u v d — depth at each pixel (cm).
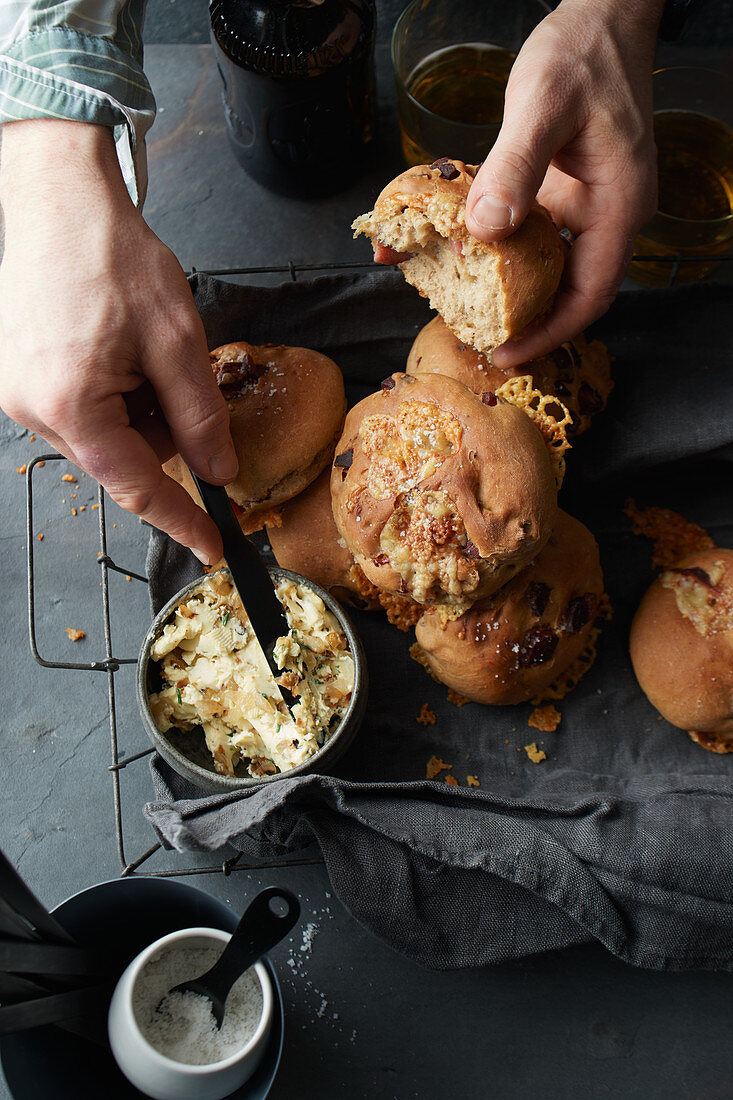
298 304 66
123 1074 56
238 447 61
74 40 54
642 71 59
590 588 64
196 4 80
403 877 57
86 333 52
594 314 62
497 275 58
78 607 69
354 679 60
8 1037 53
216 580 61
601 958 63
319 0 65
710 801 58
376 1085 61
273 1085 61
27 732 67
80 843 65
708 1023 62
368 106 72
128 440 53
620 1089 61
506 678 62
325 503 63
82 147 54
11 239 53
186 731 61
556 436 60
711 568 64
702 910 56
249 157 74
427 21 69
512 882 56
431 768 64
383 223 60
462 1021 62
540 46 57
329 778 56
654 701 64
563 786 62
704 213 69
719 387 66
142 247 53
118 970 57
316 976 63
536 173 56
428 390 59
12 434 72
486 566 58
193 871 60
